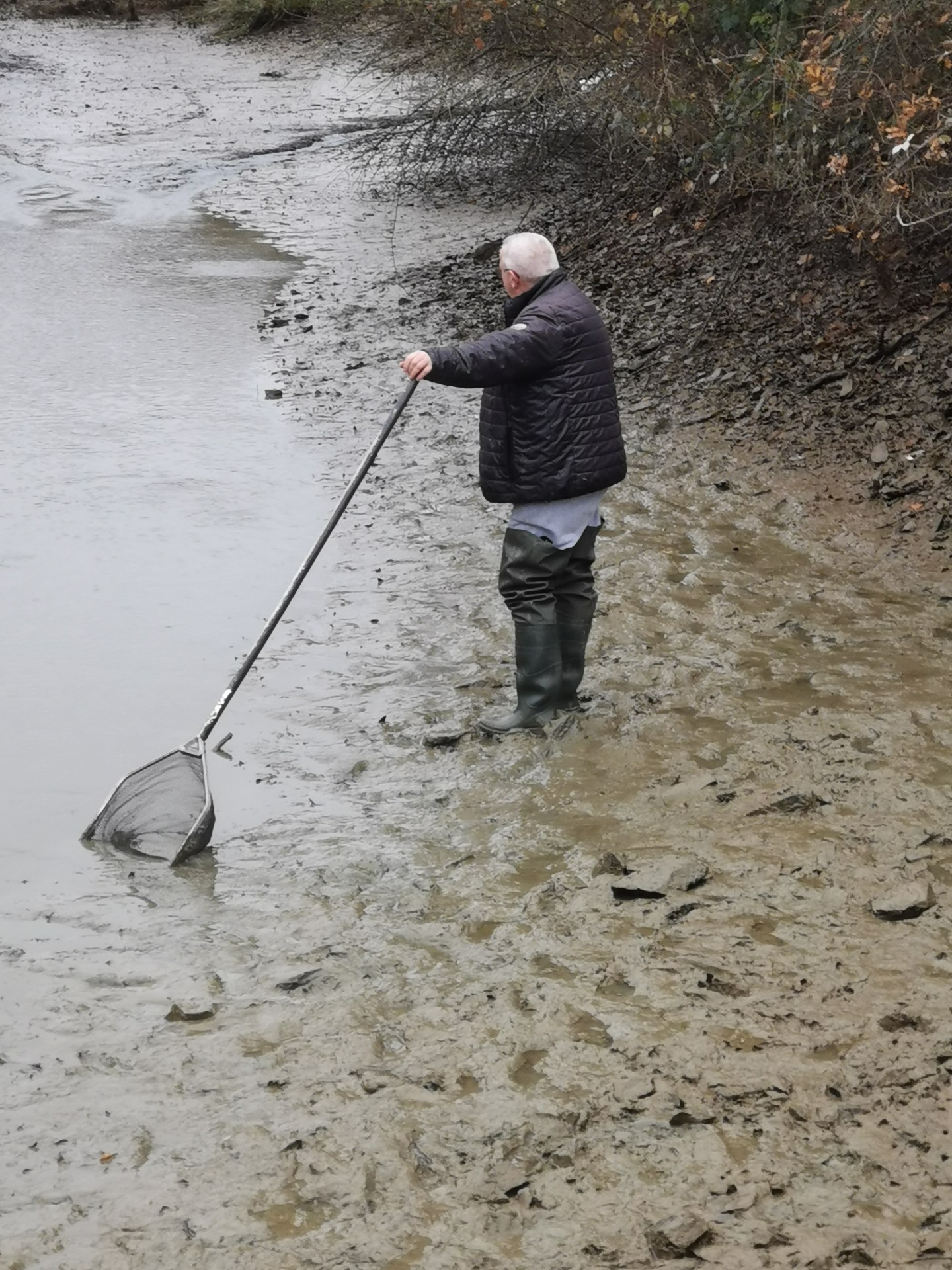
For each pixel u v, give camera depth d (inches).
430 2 631.8
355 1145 145.3
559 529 226.2
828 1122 144.0
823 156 407.5
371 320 498.6
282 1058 159.3
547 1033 160.4
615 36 508.7
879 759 215.2
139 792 211.2
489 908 185.9
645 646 259.9
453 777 221.1
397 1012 166.4
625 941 176.2
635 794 211.8
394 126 757.9
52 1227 136.9
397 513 334.6
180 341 479.5
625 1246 131.0
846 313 403.9
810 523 312.0
